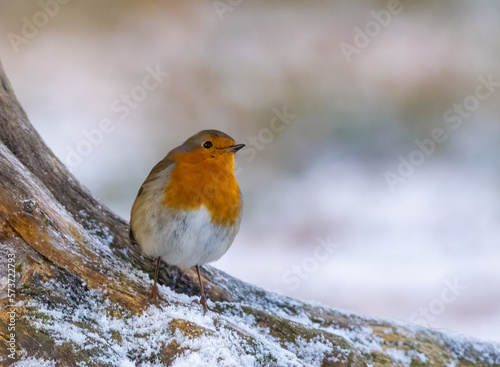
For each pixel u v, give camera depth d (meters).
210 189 5.47
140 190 5.76
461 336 6.77
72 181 6.47
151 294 4.99
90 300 4.70
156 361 4.46
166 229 5.43
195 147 5.57
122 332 4.61
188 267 5.87
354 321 6.71
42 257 4.63
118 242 6.32
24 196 4.85
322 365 5.34
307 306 6.80
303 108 16.23
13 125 6.23
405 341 6.51
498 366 6.54
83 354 4.23
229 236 5.70
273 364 4.75
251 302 6.65
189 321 4.74
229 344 4.68
